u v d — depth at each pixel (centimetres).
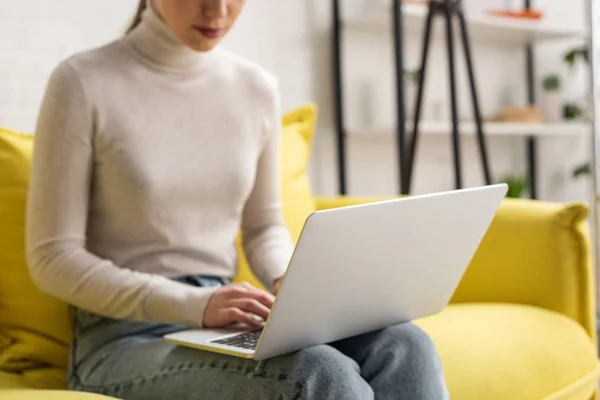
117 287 141
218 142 160
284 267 163
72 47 248
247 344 124
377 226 115
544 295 194
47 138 146
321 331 121
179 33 150
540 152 389
